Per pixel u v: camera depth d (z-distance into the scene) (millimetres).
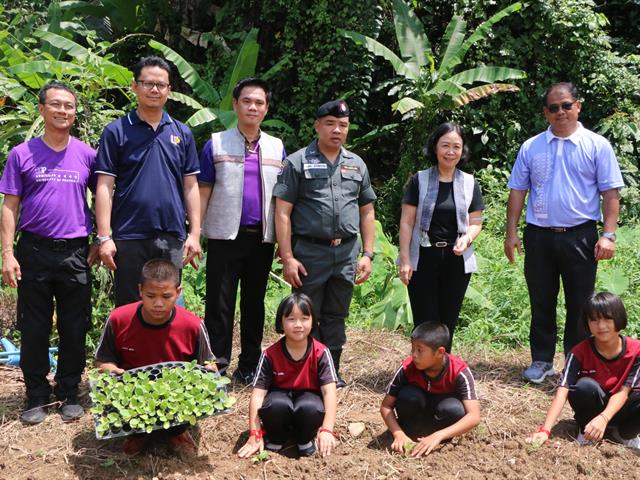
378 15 9367
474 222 4359
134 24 10312
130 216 3943
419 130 8859
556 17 9094
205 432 3836
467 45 8586
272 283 6867
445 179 4297
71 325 3984
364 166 4340
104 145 3922
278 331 3654
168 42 10500
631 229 8023
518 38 9414
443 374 3631
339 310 4367
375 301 6578
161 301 3428
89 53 5848
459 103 8445
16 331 5559
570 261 4465
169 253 3998
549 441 3742
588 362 3797
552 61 9406
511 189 4738
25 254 3879
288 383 3652
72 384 4008
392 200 9023
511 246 4723
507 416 4113
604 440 3762
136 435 3537
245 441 3760
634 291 6457
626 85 9211
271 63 9883
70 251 3918
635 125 8984
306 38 9492
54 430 3820
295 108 9484
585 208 4430
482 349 5406
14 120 5859
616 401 3652
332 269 4230
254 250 4375
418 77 8680
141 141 3939
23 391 4367
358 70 9414
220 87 9562
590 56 9273
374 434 3869
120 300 4000
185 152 4082
